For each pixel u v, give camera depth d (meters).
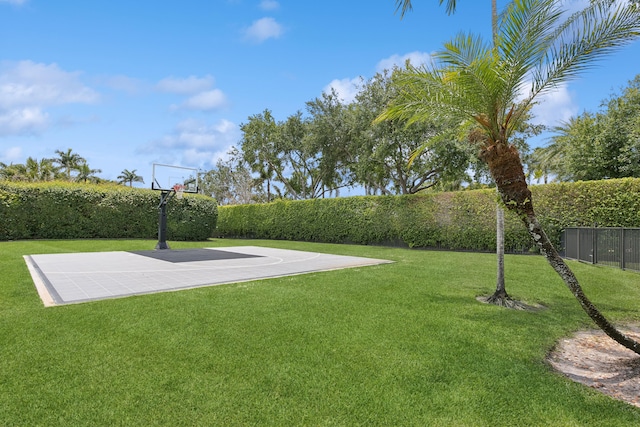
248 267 9.94
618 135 16.33
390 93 18.70
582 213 12.86
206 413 2.63
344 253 14.48
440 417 2.66
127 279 7.78
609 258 10.49
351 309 5.50
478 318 5.23
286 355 3.71
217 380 3.14
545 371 3.53
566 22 4.67
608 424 2.61
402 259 12.13
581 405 2.87
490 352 3.94
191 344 3.94
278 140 27.84
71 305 5.40
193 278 7.98
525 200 4.09
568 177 22.64
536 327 4.94
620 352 4.21
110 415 2.58
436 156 18.89
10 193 16.97
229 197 44.50
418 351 3.90
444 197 16.50
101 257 12.09
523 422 2.62
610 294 7.08
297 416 2.62
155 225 20.98
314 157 26.33
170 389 2.96
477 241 15.42
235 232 27.81
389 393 2.99
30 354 3.58
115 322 4.62
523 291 7.19
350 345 4.02
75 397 2.80
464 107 4.82
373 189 28.98
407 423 2.57
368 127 20.09
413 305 5.82
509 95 4.48
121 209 19.92
